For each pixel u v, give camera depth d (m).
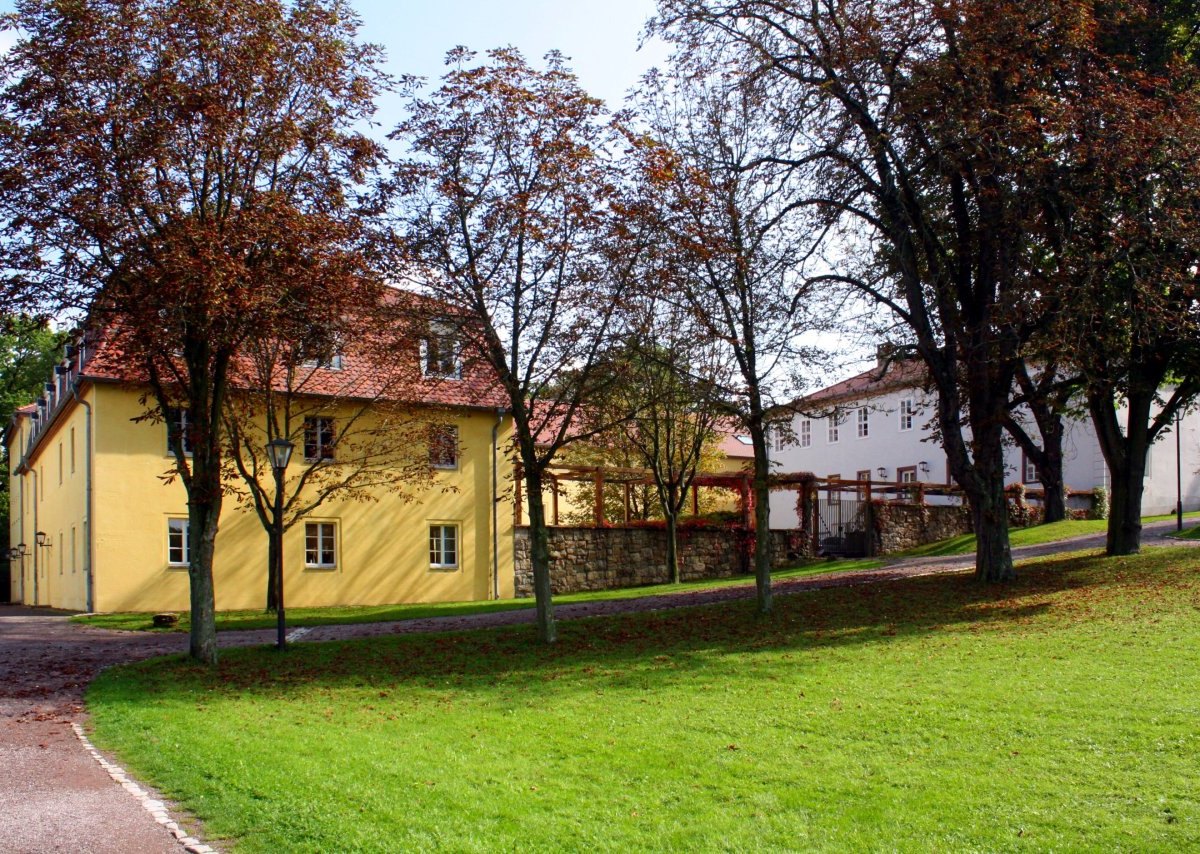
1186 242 16.02
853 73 16.91
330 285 12.91
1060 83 16.67
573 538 28.45
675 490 29.11
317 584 25.50
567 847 5.94
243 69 12.47
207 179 12.78
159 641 17.05
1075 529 29.98
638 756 8.07
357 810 6.56
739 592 22.03
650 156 14.09
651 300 14.98
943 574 21.42
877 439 44.25
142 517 23.41
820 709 9.64
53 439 30.72
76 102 11.85
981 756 7.79
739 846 5.96
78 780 7.48
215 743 8.50
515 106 14.03
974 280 18.78
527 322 14.87
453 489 23.83
